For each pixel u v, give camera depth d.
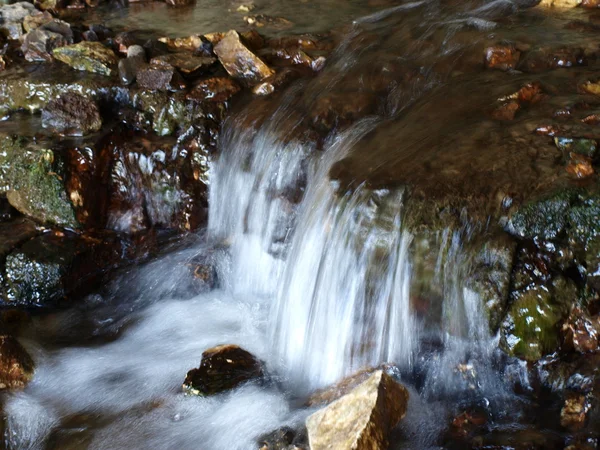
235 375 1.01
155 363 1.06
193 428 0.94
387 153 1.07
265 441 0.89
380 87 1.27
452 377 0.93
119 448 0.92
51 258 1.19
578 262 0.90
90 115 1.27
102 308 1.20
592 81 1.16
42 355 1.09
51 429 0.96
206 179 1.28
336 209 1.00
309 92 1.28
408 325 0.95
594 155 0.98
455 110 1.15
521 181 0.95
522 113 1.11
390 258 0.95
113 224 1.30
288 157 1.17
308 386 1.00
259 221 1.20
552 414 0.87
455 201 0.94
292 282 1.06
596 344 0.89
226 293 1.21
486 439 0.84
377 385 0.85
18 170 1.24
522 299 0.89
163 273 1.23
